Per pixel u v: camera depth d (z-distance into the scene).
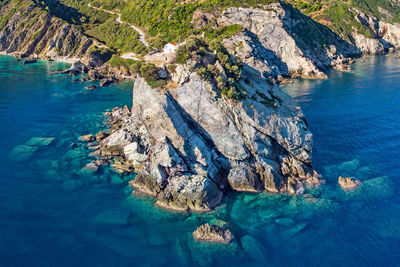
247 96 52.03
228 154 48.72
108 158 54.44
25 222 37.69
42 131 64.50
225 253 34.59
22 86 98.00
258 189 46.81
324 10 187.50
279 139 51.22
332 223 39.44
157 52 64.94
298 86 106.12
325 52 145.25
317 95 93.38
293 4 196.88
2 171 48.25
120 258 33.34
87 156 55.00
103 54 135.88
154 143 50.25
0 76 109.12
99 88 103.31
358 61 154.12
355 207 42.34
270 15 124.06
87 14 184.88
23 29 158.00
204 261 33.44
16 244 34.16
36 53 151.12
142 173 46.16
